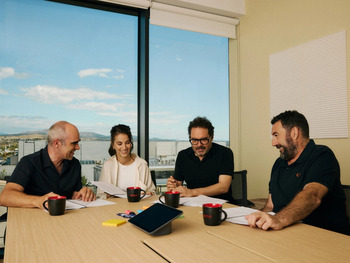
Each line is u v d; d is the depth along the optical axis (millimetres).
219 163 2223
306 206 1214
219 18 4094
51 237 1025
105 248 912
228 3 4047
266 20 3842
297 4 3439
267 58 3826
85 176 3324
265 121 3844
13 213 1394
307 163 1552
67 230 1110
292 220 1141
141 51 3617
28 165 1721
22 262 802
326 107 3111
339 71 2988
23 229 1125
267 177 3805
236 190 2273
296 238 991
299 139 1636
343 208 1492
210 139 2256
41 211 1439
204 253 859
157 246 924
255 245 924
